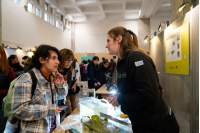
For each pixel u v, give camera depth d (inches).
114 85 99.3
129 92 35.8
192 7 92.1
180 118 106.0
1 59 64.4
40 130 40.8
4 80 64.7
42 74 44.4
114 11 408.5
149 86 30.5
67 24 466.3
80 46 493.7
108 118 45.2
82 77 231.3
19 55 232.2
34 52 43.9
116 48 40.4
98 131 37.8
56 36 384.5
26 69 107.2
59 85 51.2
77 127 46.9
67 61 82.0
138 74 31.9
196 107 84.1
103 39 480.7
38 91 41.1
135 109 35.5
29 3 275.9
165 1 357.7
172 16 161.9
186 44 93.9
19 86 37.9
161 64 156.2
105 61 145.5
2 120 50.5
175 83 115.9
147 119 34.7
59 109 41.1
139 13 421.7
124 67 36.1
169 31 129.3
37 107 38.2
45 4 338.0
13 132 41.8
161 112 35.5
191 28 88.9
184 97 99.0
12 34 214.8
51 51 44.0
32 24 269.9
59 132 44.0
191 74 88.8
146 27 435.5
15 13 222.2
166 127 36.3
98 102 53.2
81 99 57.4
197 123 82.7
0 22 190.7
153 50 192.2
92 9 404.5
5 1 201.2
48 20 349.1
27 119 37.5
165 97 142.6
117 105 41.4
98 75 150.1
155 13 426.9
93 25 485.7
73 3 344.8
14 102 37.2
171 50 123.4
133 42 41.8
